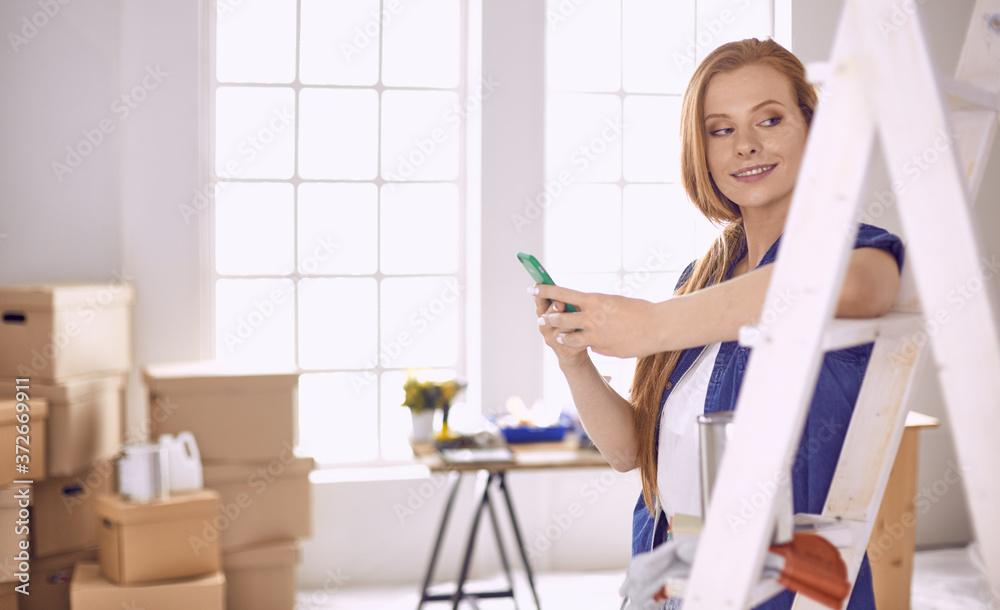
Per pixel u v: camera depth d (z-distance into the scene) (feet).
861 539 3.18
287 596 10.13
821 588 2.70
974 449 2.31
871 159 2.35
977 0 3.09
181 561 9.14
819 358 2.43
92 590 8.77
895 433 3.19
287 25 12.22
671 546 2.81
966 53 3.10
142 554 8.94
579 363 4.34
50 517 9.74
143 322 11.45
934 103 2.22
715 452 2.78
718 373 4.01
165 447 9.25
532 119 12.37
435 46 12.69
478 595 10.51
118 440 10.43
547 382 12.95
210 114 11.86
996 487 2.30
